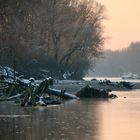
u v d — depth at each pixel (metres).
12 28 101.00
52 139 38.47
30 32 117.94
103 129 43.34
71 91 94.06
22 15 105.19
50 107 61.09
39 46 127.62
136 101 73.19
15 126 44.47
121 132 42.03
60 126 44.56
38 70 124.56
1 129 42.81
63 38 138.12
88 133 41.16
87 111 56.94
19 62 107.88
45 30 130.88
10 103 64.75
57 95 73.38
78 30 140.50
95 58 154.12
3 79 74.88
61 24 136.12
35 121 47.66
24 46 109.19
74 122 47.28
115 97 81.56
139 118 50.66
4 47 98.25
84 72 158.25
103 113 55.03
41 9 121.75
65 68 142.62
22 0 103.06
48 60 132.62
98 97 80.31
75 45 140.62
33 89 63.16
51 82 68.81
